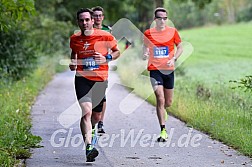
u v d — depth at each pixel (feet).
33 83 150.92
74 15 253.65
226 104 99.50
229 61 279.69
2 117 79.46
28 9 75.61
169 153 64.23
